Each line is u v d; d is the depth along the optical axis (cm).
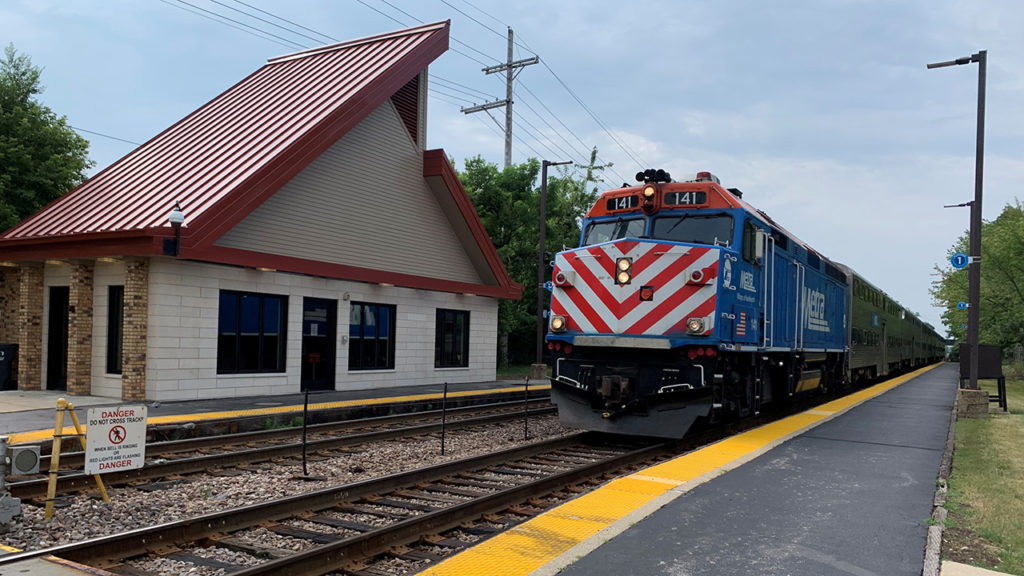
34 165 2411
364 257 1994
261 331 1727
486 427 1417
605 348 1153
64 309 1756
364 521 715
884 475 849
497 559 530
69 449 1055
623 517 639
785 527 625
